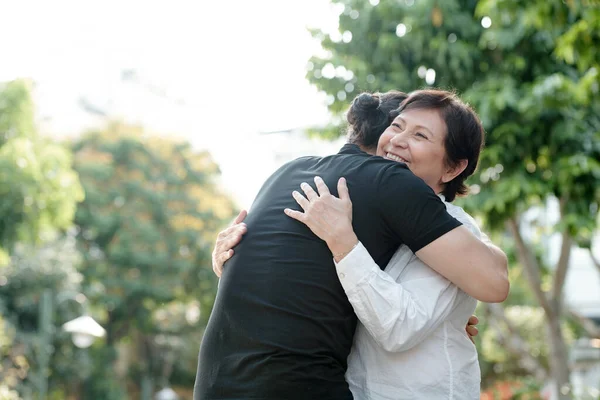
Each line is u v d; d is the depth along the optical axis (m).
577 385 9.62
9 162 17.58
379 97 3.10
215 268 2.72
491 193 9.72
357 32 10.52
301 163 2.79
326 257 2.52
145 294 34.91
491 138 9.76
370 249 2.58
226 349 2.50
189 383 44.56
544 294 11.24
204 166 38.00
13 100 18.39
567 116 9.78
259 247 2.57
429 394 2.64
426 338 2.66
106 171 34.88
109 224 34.59
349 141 3.04
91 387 32.94
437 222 2.57
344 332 2.54
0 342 22.14
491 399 14.35
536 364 12.56
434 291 2.62
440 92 2.91
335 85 10.52
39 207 18.00
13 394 20.05
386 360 2.64
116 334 37.09
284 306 2.46
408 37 10.16
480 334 17.44
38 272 26.50
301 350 2.44
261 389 2.42
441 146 2.84
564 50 7.53
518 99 9.80
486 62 10.36
